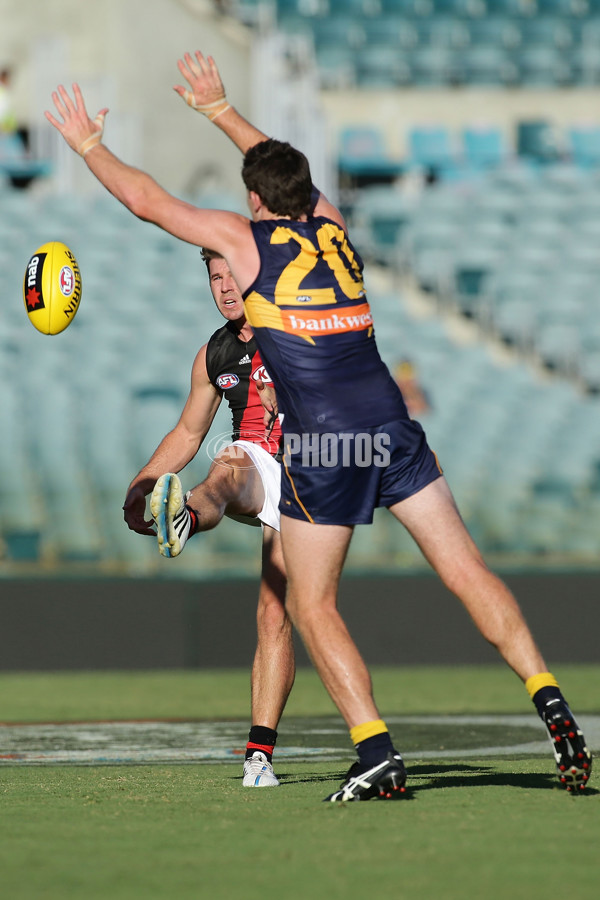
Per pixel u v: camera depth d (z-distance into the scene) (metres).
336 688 13.08
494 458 51.94
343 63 86.75
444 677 36.62
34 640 38.25
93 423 48.62
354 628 39.47
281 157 13.12
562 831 11.41
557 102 86.62
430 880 9.55
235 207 65.31
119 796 14.22
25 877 9.78
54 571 43.34
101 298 60.41
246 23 86.88
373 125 85.94
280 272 12.88
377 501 13.15
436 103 86.25
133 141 64.00
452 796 13.61
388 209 71.50
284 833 11.50
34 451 47.75
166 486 13.58
